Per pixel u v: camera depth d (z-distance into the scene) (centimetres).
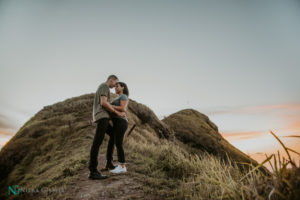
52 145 1030
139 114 2084
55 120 1376
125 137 880
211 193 289
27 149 1092
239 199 225
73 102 1759
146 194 331
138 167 479
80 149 764
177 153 530
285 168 191
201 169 427
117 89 466
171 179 416
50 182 467
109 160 464
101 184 376
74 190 368
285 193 182
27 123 1586
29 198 419
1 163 1016
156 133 1962
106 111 391
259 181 216
